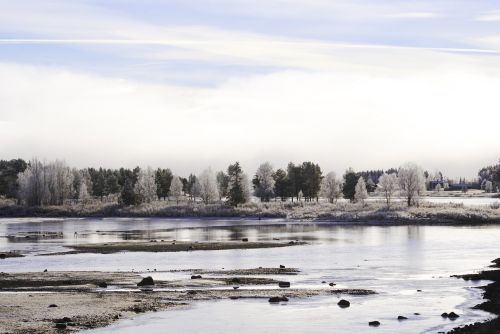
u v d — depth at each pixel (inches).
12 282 2640.3
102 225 6781.5
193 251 3944.4
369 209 7293.3
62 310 2090.3
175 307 2153.1
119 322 1951.3
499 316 1891.0
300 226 6269.7
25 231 5880.9
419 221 6461.6
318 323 1950.1
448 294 2385.6
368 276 2832.2
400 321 1966.0
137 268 3125.0
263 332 1850.4
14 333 1809.8
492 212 6688.0
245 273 2918.3
